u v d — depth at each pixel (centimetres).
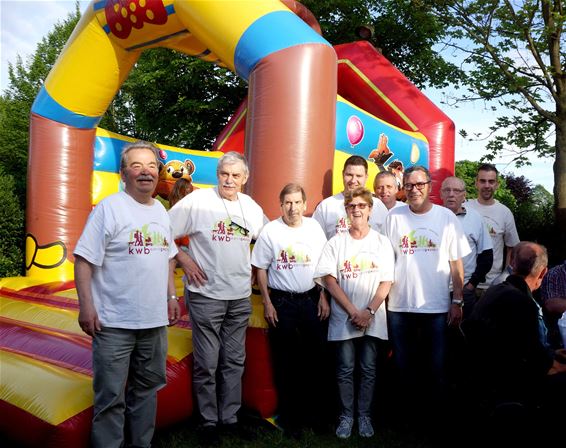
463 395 364
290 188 372
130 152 300
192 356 378
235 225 361
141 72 1279
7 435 328
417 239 371
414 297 369
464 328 318
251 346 382
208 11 463
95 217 291
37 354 400
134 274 292
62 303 540
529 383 300
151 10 516
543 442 299
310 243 377
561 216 1015
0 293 610
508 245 530
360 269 367
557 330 399
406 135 727
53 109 643
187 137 1297
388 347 414
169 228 316
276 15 448
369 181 661
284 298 369
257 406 382
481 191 525
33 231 646
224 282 356
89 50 599
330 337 372
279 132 420
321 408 393
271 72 424
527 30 962
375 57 826
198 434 357
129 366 307
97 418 291
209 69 1196
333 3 1191
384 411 418
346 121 630
